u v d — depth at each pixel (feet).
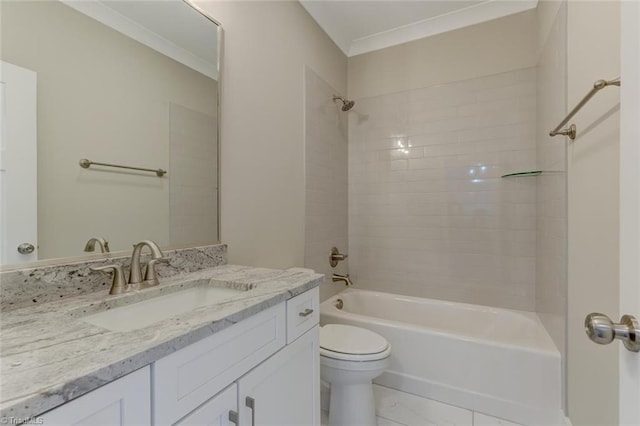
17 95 2.62
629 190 1.56
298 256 6.50
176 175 4.00
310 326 3.56
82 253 3.04
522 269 6.79
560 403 4.73
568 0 4.51
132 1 3.53
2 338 1.93
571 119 4.37
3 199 2.55
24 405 1.27
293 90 6.37
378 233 8.39
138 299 2.97
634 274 1.51
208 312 2.40
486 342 5.24
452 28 7.45
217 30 4.58
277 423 2.96
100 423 1.56
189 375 2.06
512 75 6.87
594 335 1.60
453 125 7.49
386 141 8.29
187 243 4.13
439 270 7.66
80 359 1.64
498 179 7.04
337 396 4.80
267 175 5.59
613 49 3.18
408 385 5.82
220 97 4.63
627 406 1.55
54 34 2.86
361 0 6.72
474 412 5.27
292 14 6.36
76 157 3.01
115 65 3.35
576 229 4.23
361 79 8.61
